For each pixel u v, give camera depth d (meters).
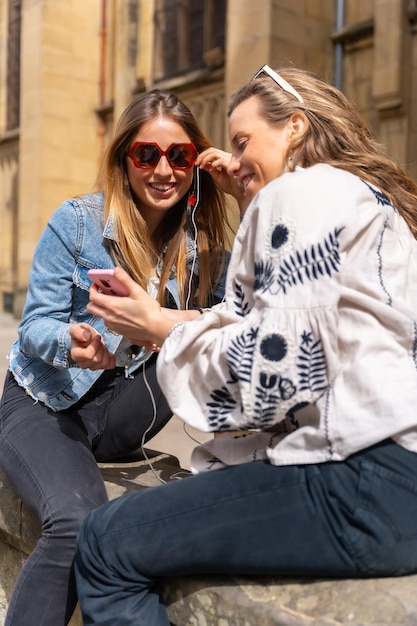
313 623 1.21
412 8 7.07
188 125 2.05
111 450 2.12
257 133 1.52
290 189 1.28
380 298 1.24
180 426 4.45
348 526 1.24
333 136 1.50
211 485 1.35
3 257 15.33
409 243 1.37
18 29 14.81
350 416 1.21
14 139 14.90
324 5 8.04
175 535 1.33
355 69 8.05
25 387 1.97
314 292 1.20
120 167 2.05
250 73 7.72
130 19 11.54
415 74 7.21
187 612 1.41
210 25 10.55
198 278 2.22
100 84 13.19
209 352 1.32
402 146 7.25
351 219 1.24
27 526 1.94
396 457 1.23
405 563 1.26
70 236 1.96
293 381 1.20
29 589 1.65
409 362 1.24
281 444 1.30
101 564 1.38
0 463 1.88
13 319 13.06
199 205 2.21
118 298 1.46
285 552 1.28
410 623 1.17
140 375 2.08
